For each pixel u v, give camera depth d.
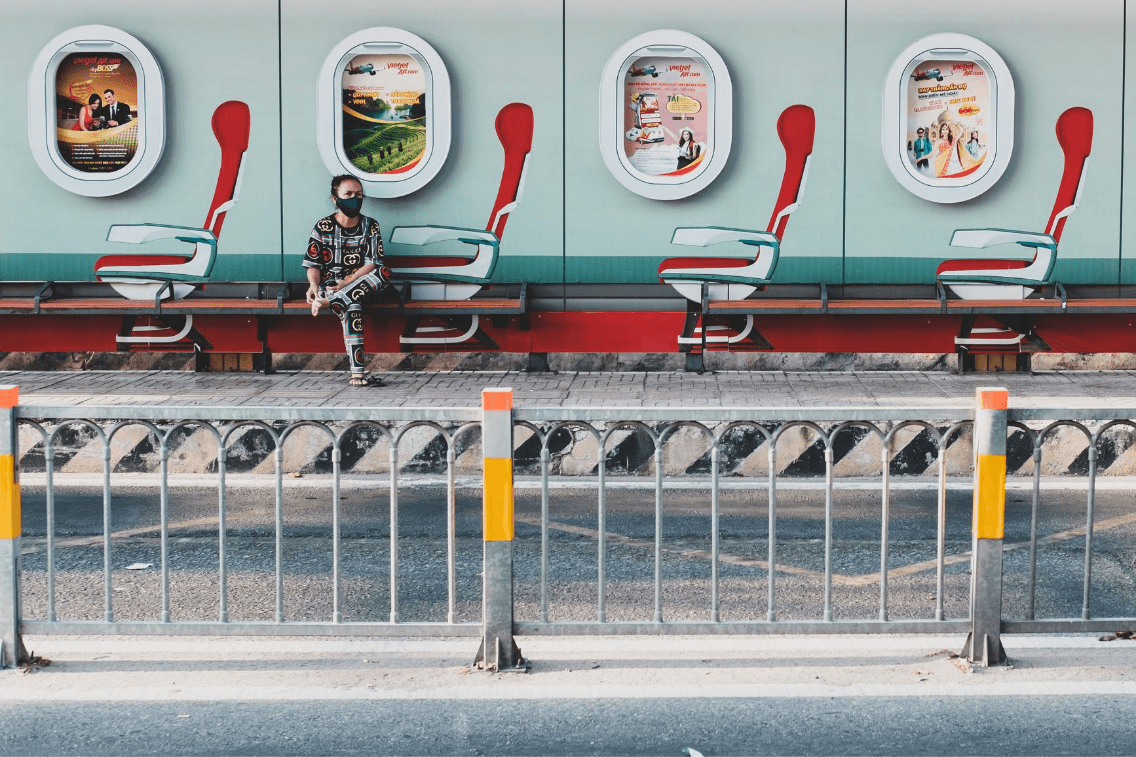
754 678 4.72
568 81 10.26
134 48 10.20
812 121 10.26
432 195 10.38
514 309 10.18
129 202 10.40
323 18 10.22
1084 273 10.38
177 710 4.42
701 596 5.80
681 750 4.09
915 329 10.57
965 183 10.30
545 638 5.21
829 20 10.19
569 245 10.41
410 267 10.45
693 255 10.39
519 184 10.35
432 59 10.19
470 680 4.70
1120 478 8.40
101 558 6.49
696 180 10.30
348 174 9.93
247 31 10.24
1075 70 10.21
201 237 10.41
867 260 10.37
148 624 4.81
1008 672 4.75
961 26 10.17
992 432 4.73
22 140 10.34
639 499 7.89
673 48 10.19
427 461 8.61
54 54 10.20
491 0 10.20
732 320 10.53
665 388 9.66
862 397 9.17
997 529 4.77
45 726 4.27
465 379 10.22
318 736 4.20
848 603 5.70
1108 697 4.50
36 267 10.45
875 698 4.51
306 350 10.69
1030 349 10.55
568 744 4.14
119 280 10.47
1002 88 10.19
